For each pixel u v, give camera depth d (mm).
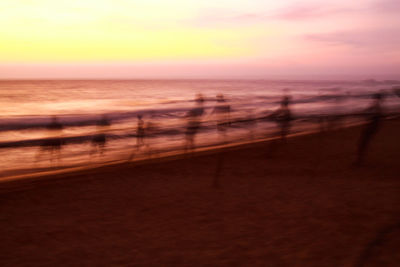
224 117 9992
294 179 8133
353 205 6176
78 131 16016
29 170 8984
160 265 4102
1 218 5633
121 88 115125
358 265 3953
